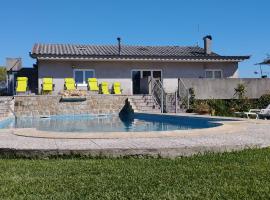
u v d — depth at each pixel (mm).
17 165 7305
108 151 8023
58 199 5234
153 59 28422
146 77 28031
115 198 5246
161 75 29703
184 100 23391
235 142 8969
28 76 31453
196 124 16953
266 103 24641
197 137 9836
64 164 7328
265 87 26062
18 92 26188
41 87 27047
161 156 8039
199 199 5156
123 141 9031
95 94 24266
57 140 9320
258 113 18844
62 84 27797
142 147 8086
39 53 26812
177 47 35781
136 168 6961
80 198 5258
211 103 23766
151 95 24062
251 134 10656
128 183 5965
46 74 27641
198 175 6406
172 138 9602
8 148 8195
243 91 25125
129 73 29062
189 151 8180
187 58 28984
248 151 8461
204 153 8297
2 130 11812
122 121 19953
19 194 5496
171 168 6945
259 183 5879
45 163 7465
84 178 6297
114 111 23609
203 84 24703
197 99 24250
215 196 5250
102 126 17484
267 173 6512
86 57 27188
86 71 28375
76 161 7633
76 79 28141
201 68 30391
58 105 22781
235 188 5613
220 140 9297
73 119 21203
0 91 32562
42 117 21938
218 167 6969
